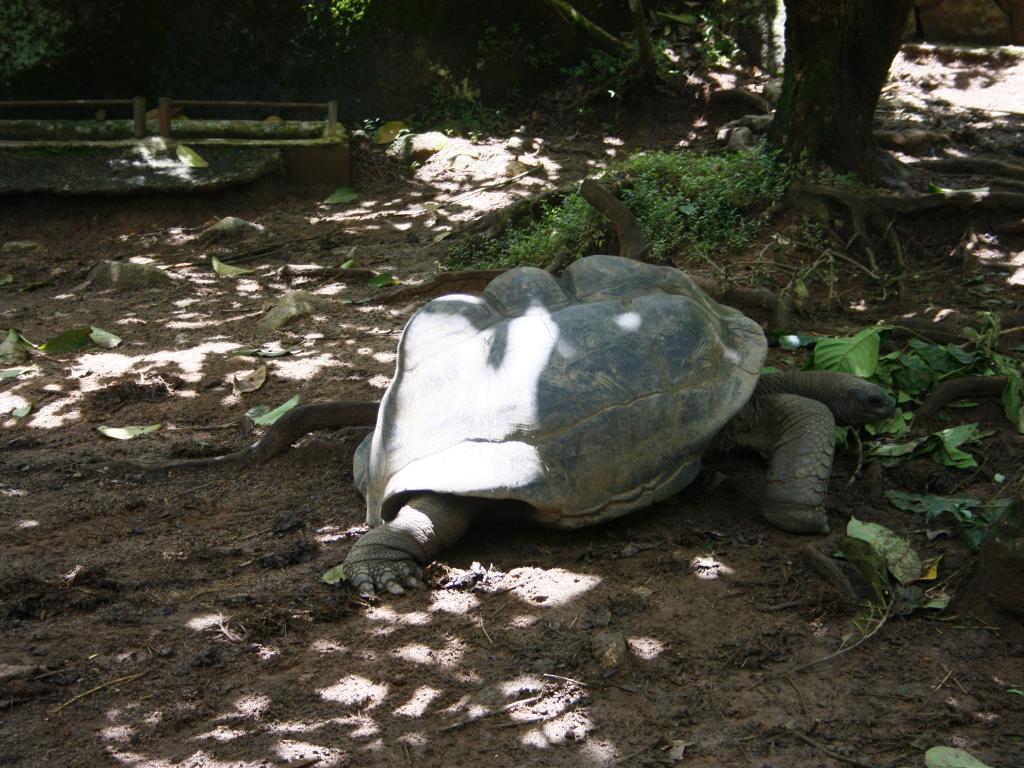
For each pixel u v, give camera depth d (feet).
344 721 10.22
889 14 24.98
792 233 23.99
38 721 10.29
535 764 9.55
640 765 9.50
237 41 37.32
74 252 30.55
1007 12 38.29
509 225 27.53
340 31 37.47
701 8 39.32
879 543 12.64
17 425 18.63
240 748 9.86
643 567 12.81
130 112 37.24
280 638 11.65
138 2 36.29
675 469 13.15
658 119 36.14
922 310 20.81
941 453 15.24
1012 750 9.52
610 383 12.94
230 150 34.53
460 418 12.82
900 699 10.32
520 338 13.19
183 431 18.12
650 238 24.43
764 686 10.58
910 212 23.76
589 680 10.71
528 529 13.84
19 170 32.58
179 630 11.82
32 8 35.60
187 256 29.66
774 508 13.47
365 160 36.32
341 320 23.29
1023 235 23.24
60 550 13.84
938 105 34.86
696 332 13.64
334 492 15.43
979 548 12.66
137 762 9.71
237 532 14.30
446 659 11.13
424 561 12.79
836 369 16.19
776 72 36.42
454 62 38.01
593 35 37.32
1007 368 16.80
